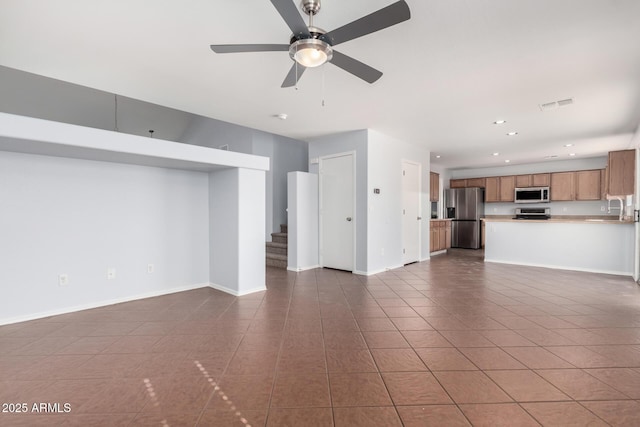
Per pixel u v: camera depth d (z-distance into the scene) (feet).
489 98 11.23
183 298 12.02
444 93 10.77
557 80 9.64
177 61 8.57
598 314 10.03
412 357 7.16
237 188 12.41
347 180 16.76
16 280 9.42
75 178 10.48
